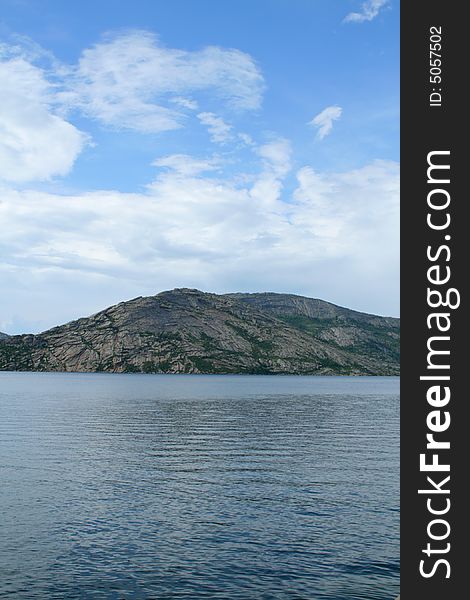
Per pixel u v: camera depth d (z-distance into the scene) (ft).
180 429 254.27
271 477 139.03
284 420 309.63
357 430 258.57
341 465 158.10
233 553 83.76
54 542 87.25
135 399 494.59
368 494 120.37
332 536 91.40
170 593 70.28
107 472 143.74
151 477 137.80
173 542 88.02
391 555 83.35
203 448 192.03
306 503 112.06
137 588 71.51
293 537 90.74
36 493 118.32
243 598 69.26
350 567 78.95
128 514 103.09
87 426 261.24
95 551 83.82
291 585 73.00
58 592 69.87
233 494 119.75
